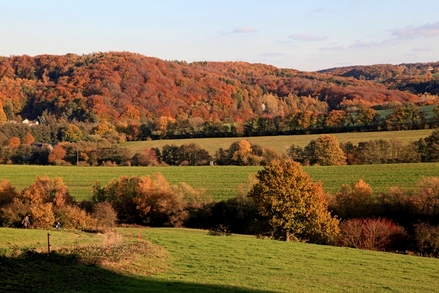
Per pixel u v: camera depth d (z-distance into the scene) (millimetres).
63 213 58625
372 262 37781
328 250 42375
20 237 36250
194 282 26891
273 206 54719
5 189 73938
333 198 70250
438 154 99938
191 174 99688
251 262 34844
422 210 64000
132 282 25047
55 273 23562
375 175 89188
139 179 79875
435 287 30703
